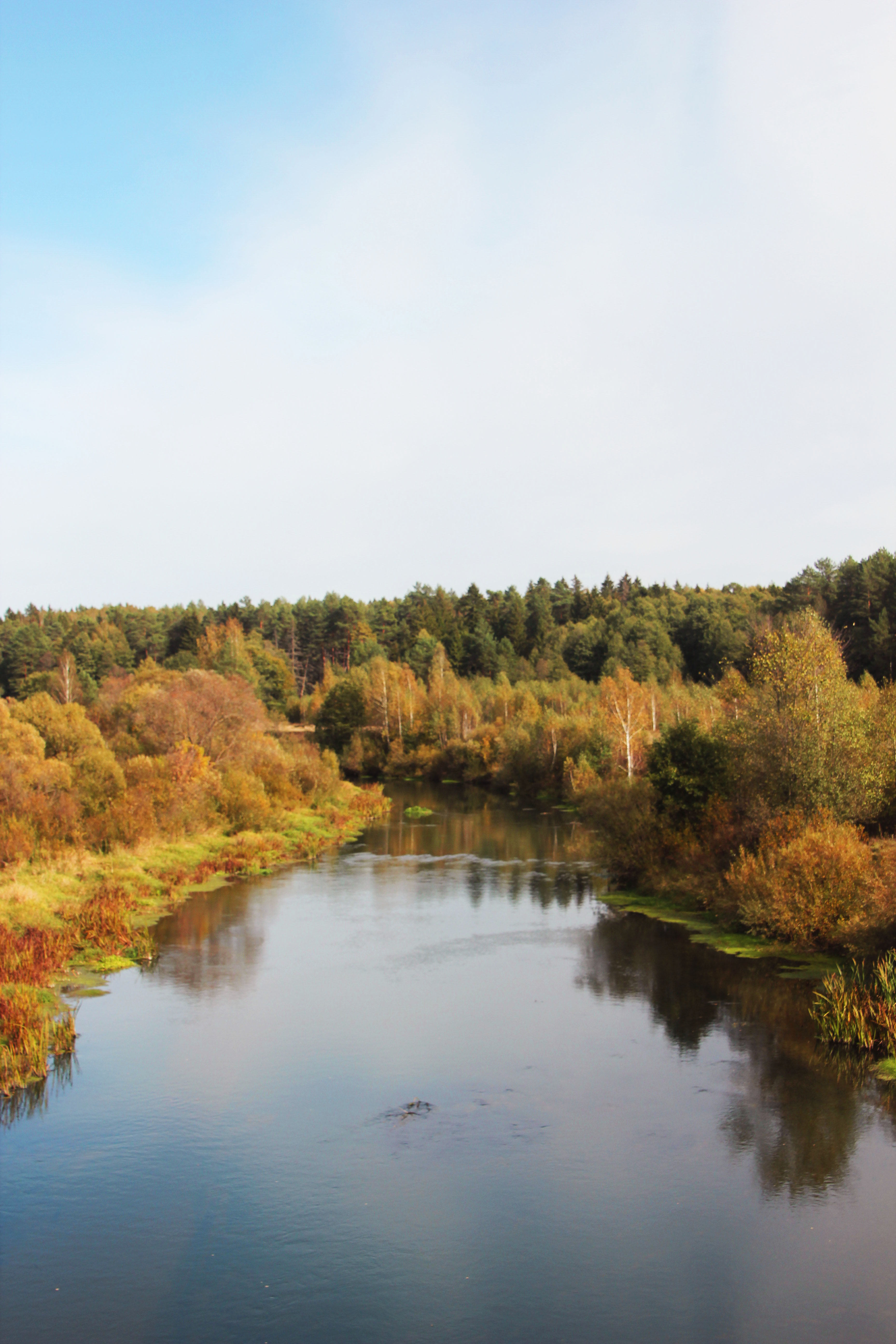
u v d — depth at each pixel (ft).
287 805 184.34
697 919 92.84
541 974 73.26
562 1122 46.16
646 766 156.15
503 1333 30.78
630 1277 33.83
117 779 134.00
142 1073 52.85
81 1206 38.91
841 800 93.25
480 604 565.94
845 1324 31.07
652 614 482.28
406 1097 49.37
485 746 291.79
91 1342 30.48
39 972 68.74
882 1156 42.27
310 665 576.20
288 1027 60.70
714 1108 47.42
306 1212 38.40
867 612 315.37
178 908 99.60
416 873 123.44
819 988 67.41
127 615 615.16
